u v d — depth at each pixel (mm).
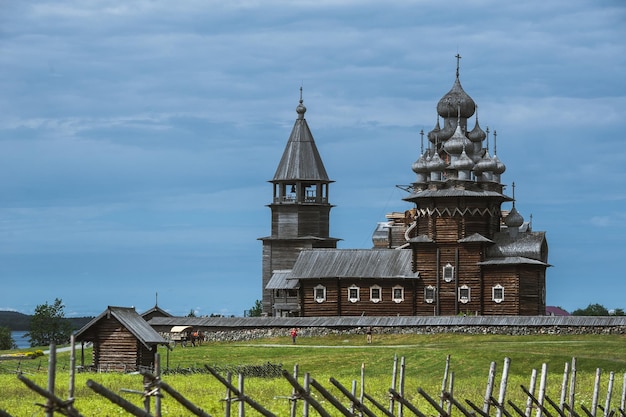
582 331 127062
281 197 178000
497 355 102188
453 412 56531
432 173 150000
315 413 53781
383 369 99625
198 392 66188
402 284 147375
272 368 90375
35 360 110875
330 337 134375
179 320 142250
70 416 27609
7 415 26406
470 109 160750
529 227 165250
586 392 69188
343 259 151500
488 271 144875
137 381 78750
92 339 97375
